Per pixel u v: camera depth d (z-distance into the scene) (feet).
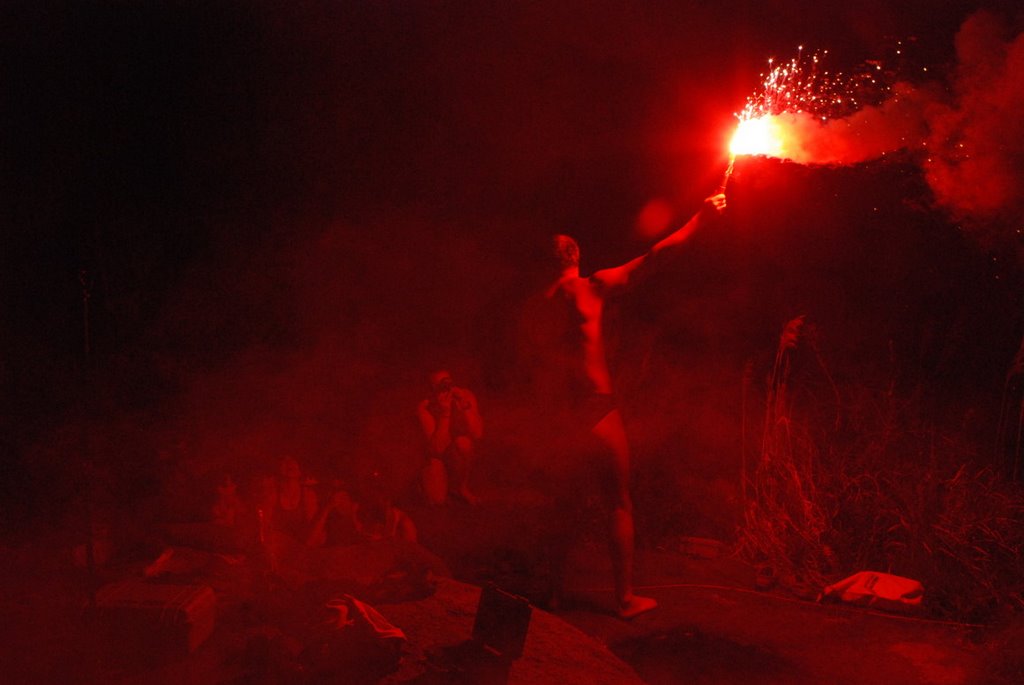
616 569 17.99
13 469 22.70
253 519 19.58
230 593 16.30
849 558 21.36
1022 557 19.47
